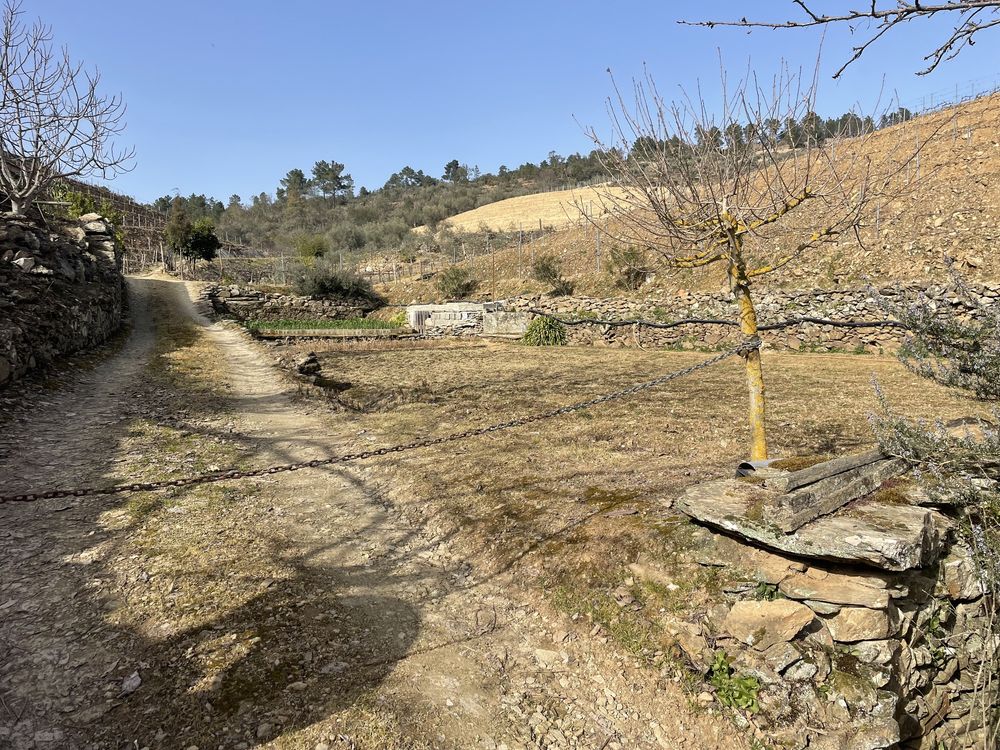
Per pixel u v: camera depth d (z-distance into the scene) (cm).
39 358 1087
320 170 10975
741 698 324
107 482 612
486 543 496
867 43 342
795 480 381
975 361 387
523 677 354
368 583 450
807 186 401
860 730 307
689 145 419
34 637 356
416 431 851
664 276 2431
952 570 378
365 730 301
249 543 495
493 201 7956
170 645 355
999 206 1747
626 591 398
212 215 9125
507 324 2591
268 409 1005
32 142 1438
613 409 953
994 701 376
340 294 3681
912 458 417
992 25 320
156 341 1828
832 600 335
